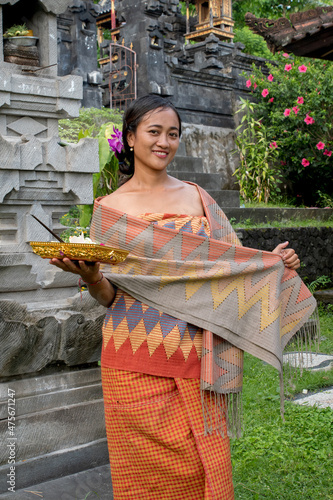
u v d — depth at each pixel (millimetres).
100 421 2875
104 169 4961
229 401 2035
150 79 9000
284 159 9859
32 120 2992
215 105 9844
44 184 2949
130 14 9211
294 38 5805
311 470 2963
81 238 1882
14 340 2545
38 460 2635
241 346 2057
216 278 2016
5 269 2787
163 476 1939
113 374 1965
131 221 1985
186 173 8141
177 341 1932
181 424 1920
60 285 2969
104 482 2648
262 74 10250
